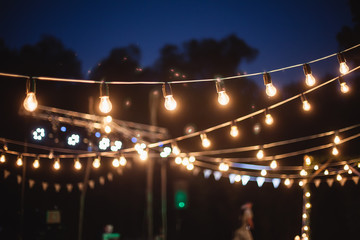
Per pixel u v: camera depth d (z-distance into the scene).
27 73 13.38
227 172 10.45
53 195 12.34
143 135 13.77
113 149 7.35
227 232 13.28
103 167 13.70
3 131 11.41
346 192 10.52
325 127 11.35
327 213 10.66
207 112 14.93
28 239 11.38
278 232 11.60
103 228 14.48
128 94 15.02
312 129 11.70
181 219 15.70
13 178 11.38
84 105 13.41
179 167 15.47
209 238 14.29
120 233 15.40
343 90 5.28
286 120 12.20
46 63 13.72
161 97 15.48
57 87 13.59
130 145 11.52
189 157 8.10
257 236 11.82
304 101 5.61
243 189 12.88
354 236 10.20
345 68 4.76
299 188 11.42
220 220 13.81
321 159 10.34
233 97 13.79
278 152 12.35
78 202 13.15
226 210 13.49
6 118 11.62
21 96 12.61
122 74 14.55
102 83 4.20
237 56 15.20
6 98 12.30
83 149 11.63
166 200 16.55
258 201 12.25
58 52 13.80
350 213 10.33
